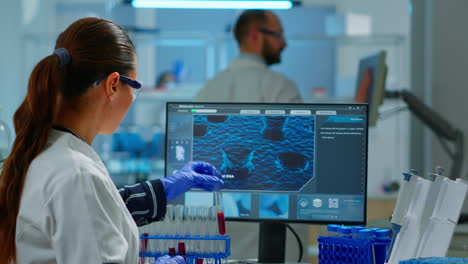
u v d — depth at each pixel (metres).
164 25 6.52
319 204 1.72
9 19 5.07
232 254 2.36
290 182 1.73
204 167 1.68
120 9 6.29
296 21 6.29
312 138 1.73
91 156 1.27
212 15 6.56
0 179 1.24
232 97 2.71
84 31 1.27
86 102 1.28
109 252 1.15
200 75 6.30
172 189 1.57
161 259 1.40
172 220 1.54
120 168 4.77
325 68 5.99
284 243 1.77
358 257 1.44
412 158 3.95
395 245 1.46
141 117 5.44
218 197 1.63
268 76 2.71
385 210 4.03
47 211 1.16
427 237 1.43
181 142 1.77
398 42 4.62
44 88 1.23
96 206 1.17
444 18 3.60
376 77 2.93
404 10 5.44
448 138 2.83
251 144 1.75
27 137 1.24
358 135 1.72
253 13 2.73
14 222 1.21
